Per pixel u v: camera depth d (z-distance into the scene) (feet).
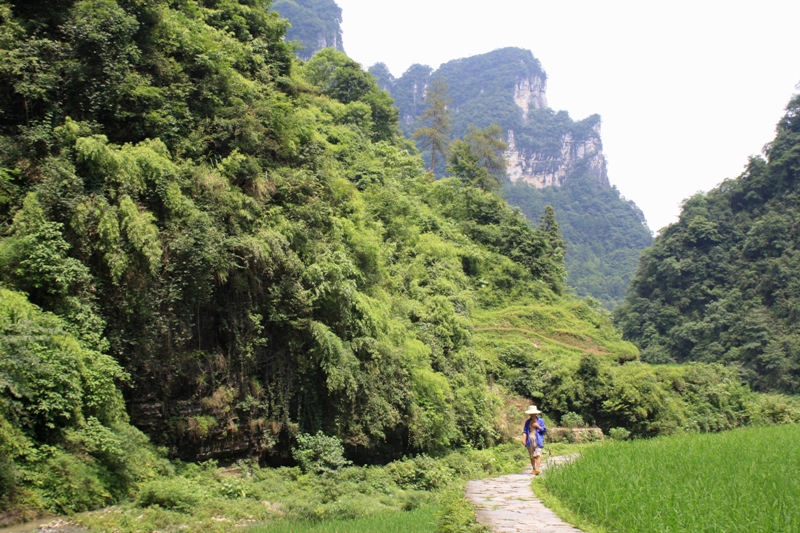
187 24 69.67
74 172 49.14
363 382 64.18
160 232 51.98
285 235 62.80
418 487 58.59
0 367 36.55
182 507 40.78
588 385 110.83
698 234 246.27
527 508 35.94
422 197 164.04
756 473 39.14
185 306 52.60
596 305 196.65
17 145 50.93
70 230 47.62
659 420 107.04
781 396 134.82
